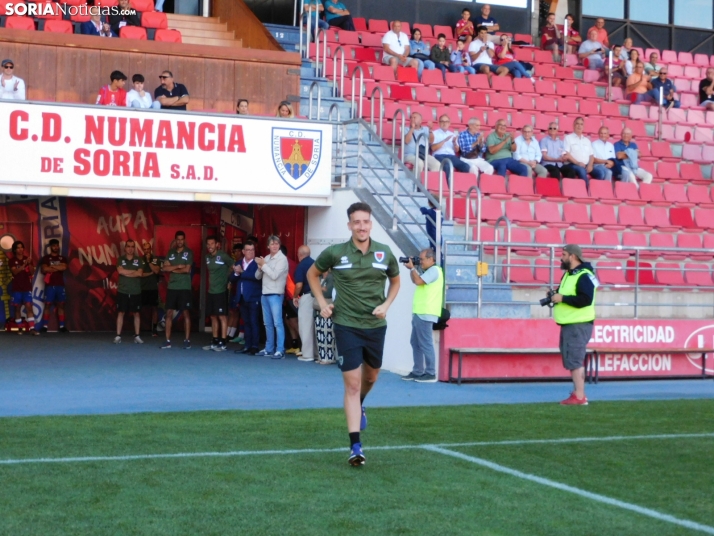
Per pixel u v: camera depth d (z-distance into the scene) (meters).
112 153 13.21
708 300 15.80
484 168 16.84
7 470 6.27
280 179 14.12
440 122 16.95
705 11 26.02
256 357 14.52
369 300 6.70
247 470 6.42
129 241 16.17
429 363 12.24
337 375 12.51
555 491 6.00
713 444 7.79
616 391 12.06
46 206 18.16
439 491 5.92
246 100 16.39
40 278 18.08
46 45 16.08
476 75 20.59
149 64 16.69
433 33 22.75
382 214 13.80
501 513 5.42
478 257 13.65
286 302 15.28
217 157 13.76
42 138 12.87
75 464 6.49
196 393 10.60
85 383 11.24
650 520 5.34
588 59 23.00
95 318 18.45
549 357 13.02
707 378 14.02
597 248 13.68
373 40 21.41
